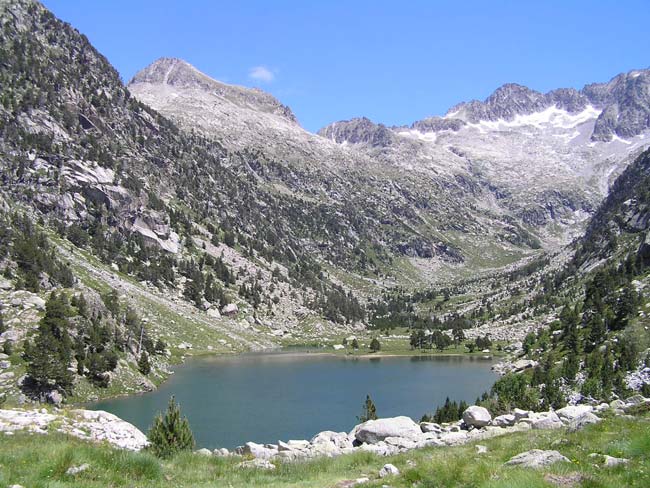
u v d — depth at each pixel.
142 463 21.59
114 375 94.25
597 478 15.80
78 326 92.88
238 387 113.06
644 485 15.27
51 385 77.38
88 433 29.88
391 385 122.62
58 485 17.66
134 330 122.94
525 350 149.62
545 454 18.92
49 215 189.50
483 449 24.83
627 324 99.44
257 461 26.20
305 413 88.94
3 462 19.83
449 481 18.23
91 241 192.88
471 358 185.12
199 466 24.16
